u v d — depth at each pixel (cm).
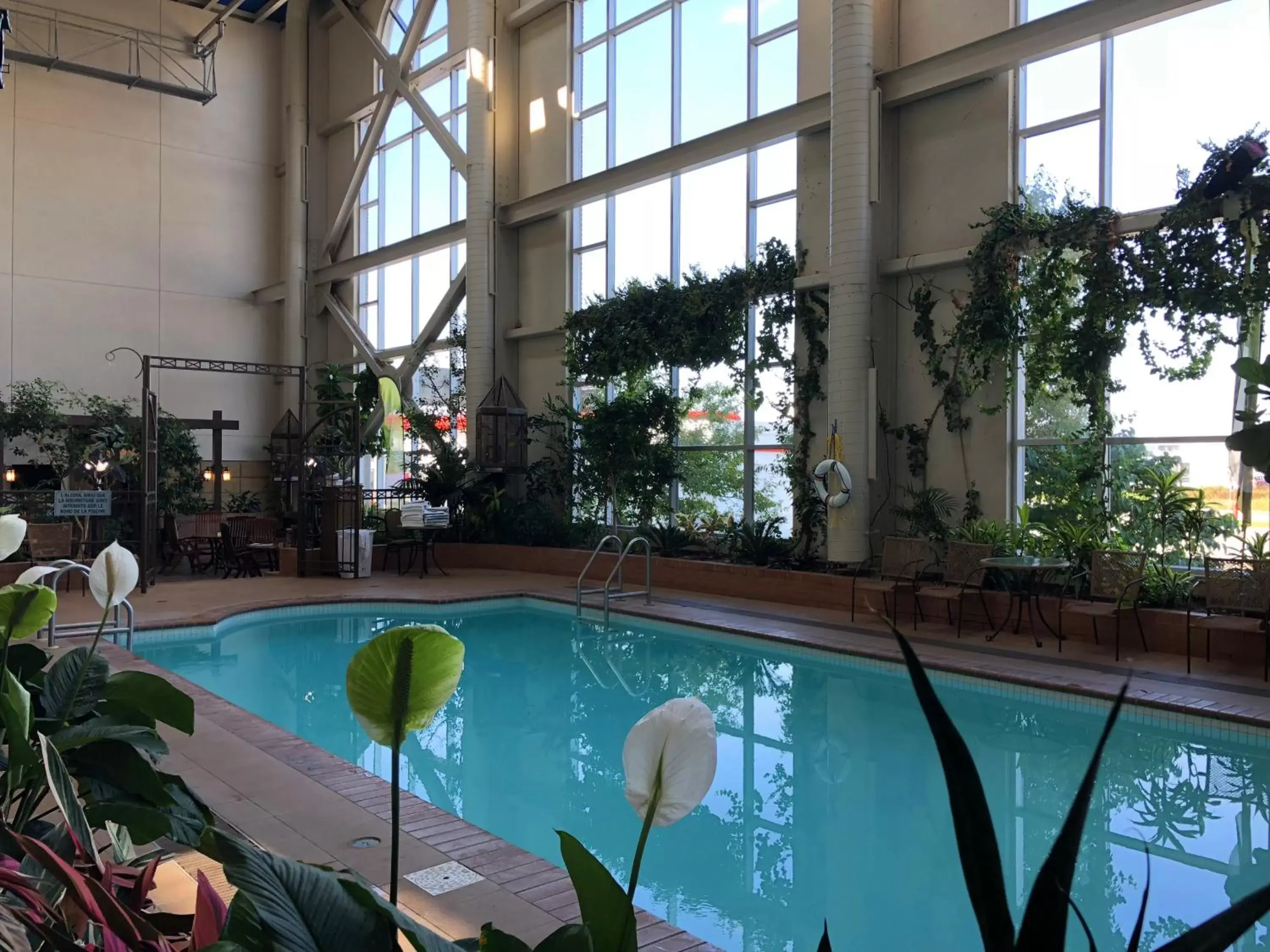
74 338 1573
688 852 392
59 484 1348
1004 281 835
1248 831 401
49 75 1557
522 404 1382
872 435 898
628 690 675
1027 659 661
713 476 1144
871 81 900
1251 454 108
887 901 345
